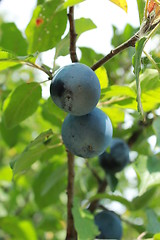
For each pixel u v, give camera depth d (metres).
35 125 0.47
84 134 0.30
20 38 0.43
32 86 0.34
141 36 0.30
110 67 0.43
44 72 0.32
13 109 0.36
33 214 0.56
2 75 0.48
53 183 0.44
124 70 0.45
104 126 0.31
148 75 0.35
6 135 0.45
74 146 0.31
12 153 0.62
